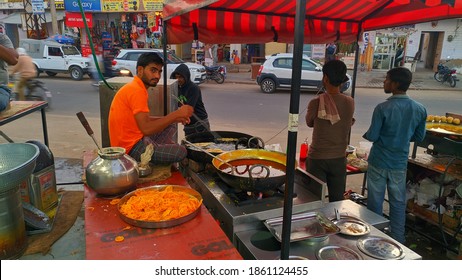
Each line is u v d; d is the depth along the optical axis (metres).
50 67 13.39
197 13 3.11
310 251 1.91
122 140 2.52
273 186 2.16
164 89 3.07
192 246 1.69
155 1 16.11
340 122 2.87
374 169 3.00
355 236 2.04
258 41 3.47
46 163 2.28
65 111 8.09
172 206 1.99
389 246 1.96
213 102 9.48
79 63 13.05
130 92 2.39
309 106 2.97
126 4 16.17
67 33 17.44
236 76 15.01
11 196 1.75
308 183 2.41
